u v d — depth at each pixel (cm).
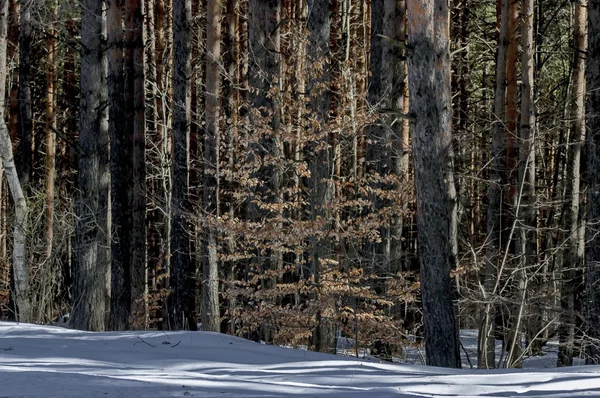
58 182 3008
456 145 1756
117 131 1700
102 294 1518
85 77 1476
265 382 580
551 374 725
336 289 1177
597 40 1278
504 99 1502
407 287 1249
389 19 1452
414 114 1059
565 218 1759
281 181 1380
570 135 1844
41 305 1664
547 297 1300
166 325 1883
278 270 1224
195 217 1339
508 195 1530
